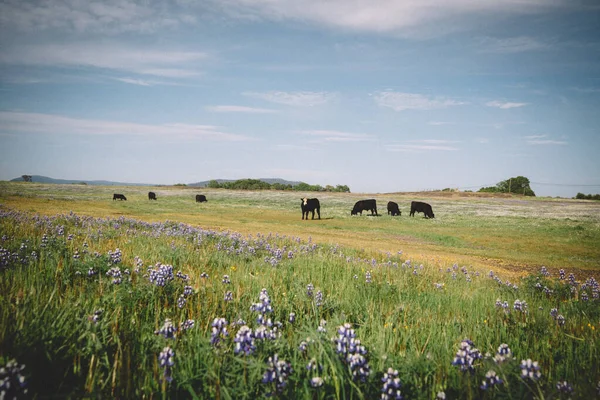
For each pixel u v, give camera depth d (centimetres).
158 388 282
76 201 5041
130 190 8556
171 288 539
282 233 2464
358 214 4747
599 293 923
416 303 653
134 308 448
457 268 1348
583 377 339
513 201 7581
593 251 2378
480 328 496
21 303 385
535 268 1677
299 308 532
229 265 917
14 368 237
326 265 1011
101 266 639
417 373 332
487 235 3025
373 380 296
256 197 7188
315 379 270
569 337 483
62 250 805
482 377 320
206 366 305
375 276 945
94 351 319
